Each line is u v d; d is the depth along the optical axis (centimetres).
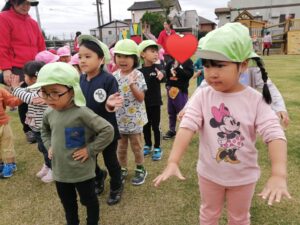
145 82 329
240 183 169
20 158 375
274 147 147
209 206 184
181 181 302
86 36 244
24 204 273
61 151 204
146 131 365
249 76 228
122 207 262
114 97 237
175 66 402
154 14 3175
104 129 204
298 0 3584
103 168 335
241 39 145
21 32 401
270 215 242
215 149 167
